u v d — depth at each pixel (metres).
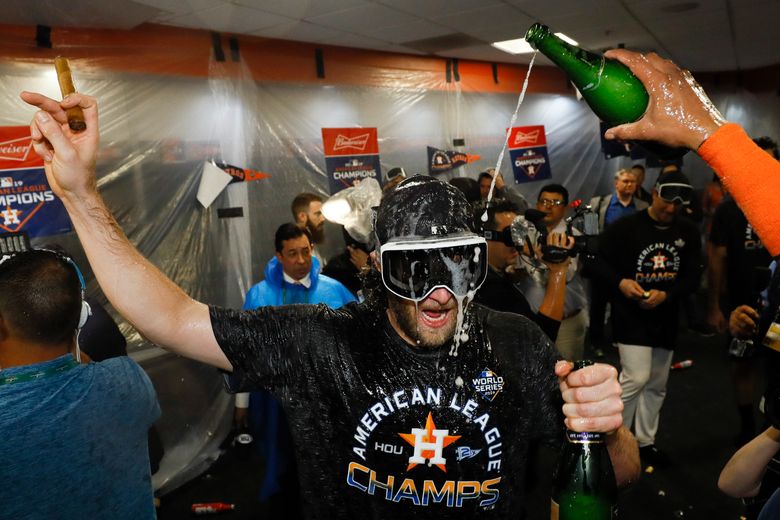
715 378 4.52
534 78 6.93
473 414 0.97
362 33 4.38
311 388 0.99
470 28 4.53
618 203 5.16
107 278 0.92
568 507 0.97
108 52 3.30
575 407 0.82
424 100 5.61
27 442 1.26
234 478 3.38
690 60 7.18
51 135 0.84
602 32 5.09
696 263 3.10
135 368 1.54
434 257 0.90
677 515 2.80
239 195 3.99
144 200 3.50
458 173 5.92
